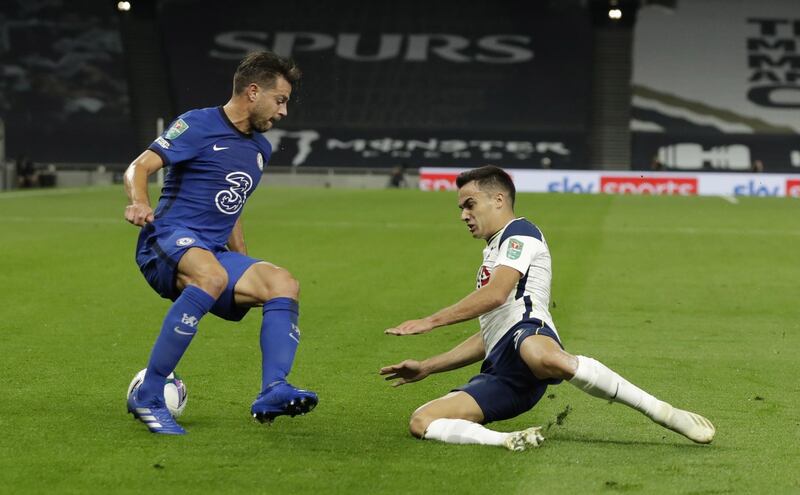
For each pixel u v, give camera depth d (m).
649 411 18.33
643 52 161.62
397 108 159.00
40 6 162.38
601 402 22.22
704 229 73.06
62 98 158.50
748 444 18.80
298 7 166.75
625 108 158.00
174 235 18.86
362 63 162.25
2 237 60.47
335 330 32.62
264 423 18.09
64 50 160.75
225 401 22.09
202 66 160.88
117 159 155.50
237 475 16.20
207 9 165.00
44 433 18.78
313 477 16.14
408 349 29.42
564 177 132.00
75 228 66.56
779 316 36.91
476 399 18.78
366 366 26.81
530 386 18.88
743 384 25.17
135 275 44.56
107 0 163.25
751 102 158.75
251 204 93.50
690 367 27.42
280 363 18.02
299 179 146.75
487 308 18.20
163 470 16.44
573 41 162.88
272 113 19.17
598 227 73.56
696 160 155.38
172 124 19.09
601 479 16.22
